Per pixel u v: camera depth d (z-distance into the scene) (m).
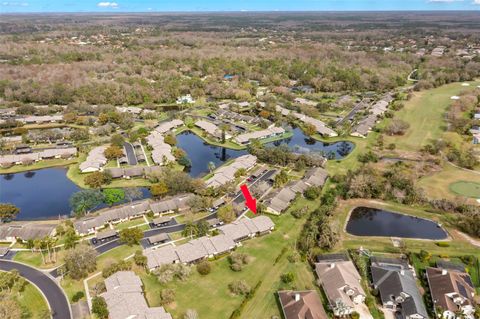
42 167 172.62
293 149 193.75
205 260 108.62
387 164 175.62
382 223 130.12
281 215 133.75
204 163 182.62
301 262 109.12
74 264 100.81
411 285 96.25
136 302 88.44
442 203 138.00
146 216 131.75
